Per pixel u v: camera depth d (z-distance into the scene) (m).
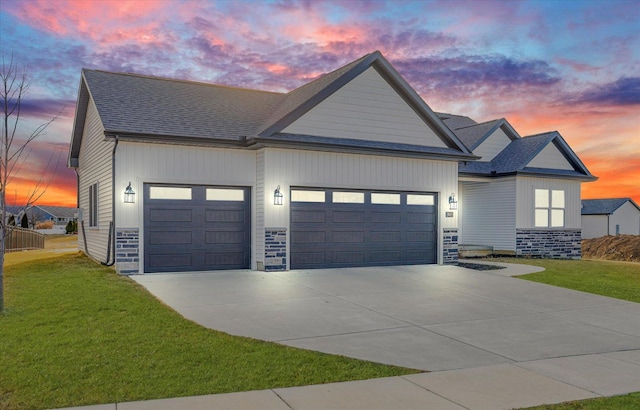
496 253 20.58
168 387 5.18
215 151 13.74
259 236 14.00
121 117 13.11
